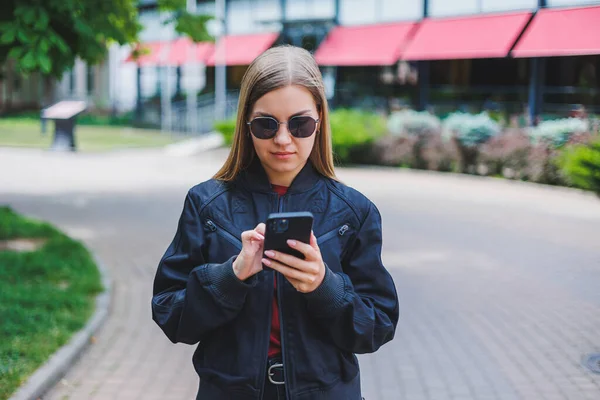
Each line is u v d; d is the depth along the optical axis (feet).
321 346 6.01
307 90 5.89
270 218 5.21
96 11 23.08
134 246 30.22
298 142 5.89
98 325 18.38
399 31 82.17
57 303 19.15
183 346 17.29
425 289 23.02
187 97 114.11
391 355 16.79
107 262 26.99
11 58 21.85
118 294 22.24
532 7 70.03
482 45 71.56
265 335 5.91
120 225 35.70
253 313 5.93
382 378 15.34
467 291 22.75
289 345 5.93
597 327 18.94
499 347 17.34
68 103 81.30
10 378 13.39
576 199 45.83
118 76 138.92
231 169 6.33
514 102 75.66
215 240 6.10
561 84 68.80
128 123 129.08
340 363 6.14
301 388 5.91
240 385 5.89
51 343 15.75
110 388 14.40
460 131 60.64
